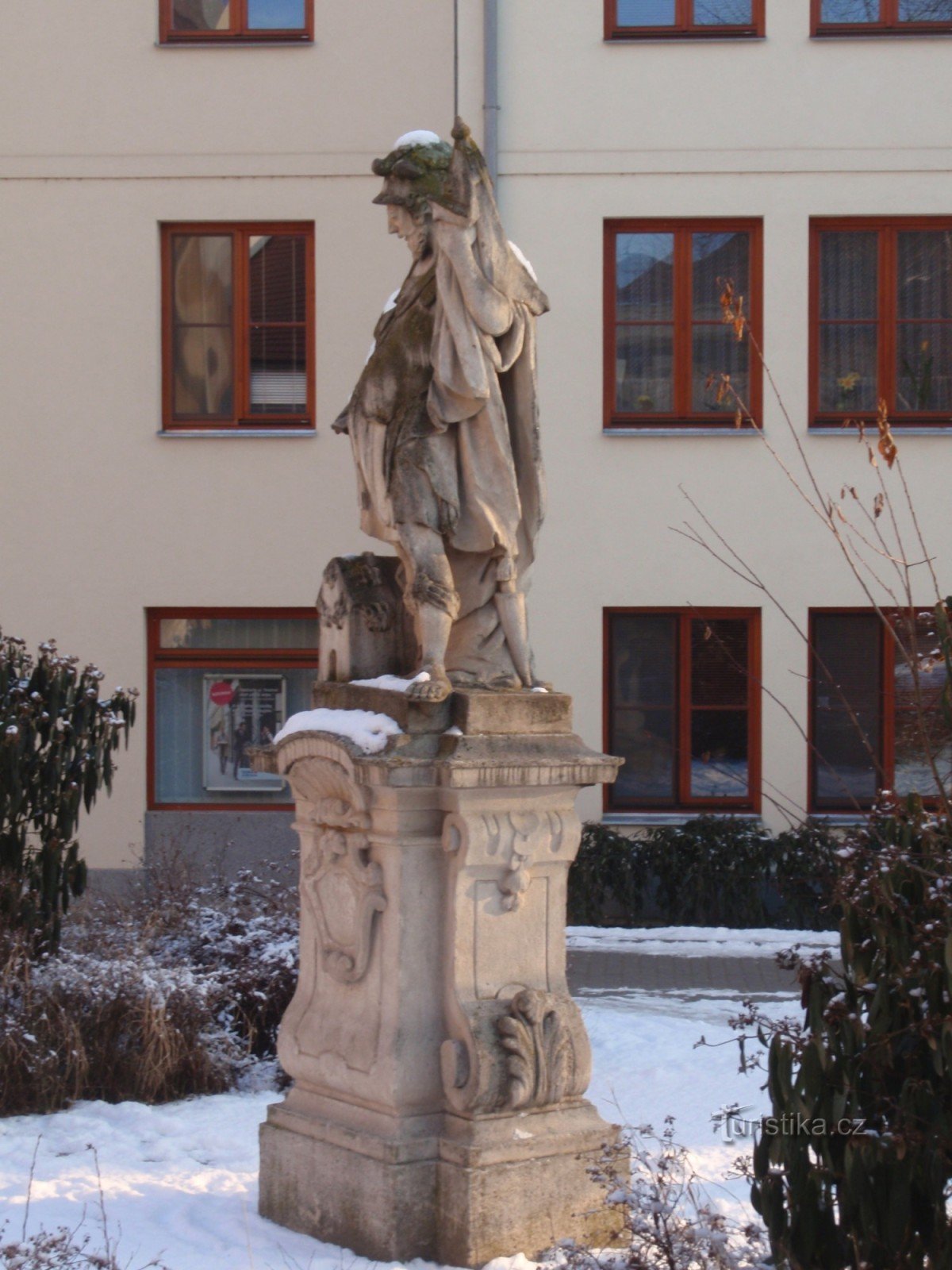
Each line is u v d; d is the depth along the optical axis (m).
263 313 19.34
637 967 14.67
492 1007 6.50
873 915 5.40
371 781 6.41
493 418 6.60
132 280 19.11
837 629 18.45
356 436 6.91
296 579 19.12
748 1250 5.78
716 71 18.30
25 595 19.08
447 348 6.58
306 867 7.12
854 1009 5.45
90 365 19.09
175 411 19.39
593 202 18.34
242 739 19.36
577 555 18.45
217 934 10.94
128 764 19.03
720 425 18.56
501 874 6.54
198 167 19.12
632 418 18.64
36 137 19.05
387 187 6.99
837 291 18.67
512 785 6.41
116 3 19.05
